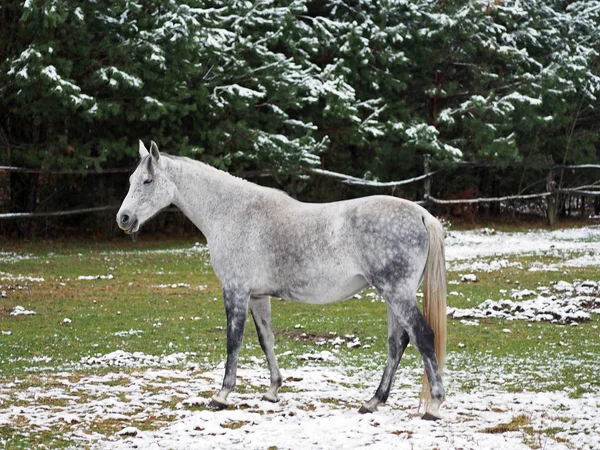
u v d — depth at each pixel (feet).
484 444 18.26
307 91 71.67
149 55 60.85
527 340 31.73
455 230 73.77
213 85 67.46
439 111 82.94
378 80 76.18
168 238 70.69
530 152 85.40
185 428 19.99
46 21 54.65
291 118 75.46
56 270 51.01
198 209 23.30
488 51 80.79
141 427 20.34
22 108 59.47
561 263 52.39
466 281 46.19
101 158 62.13
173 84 63.21
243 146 67.51
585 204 94.17
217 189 23.25
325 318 36.73
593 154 86.69
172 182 23.26
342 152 78.59
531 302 39.40
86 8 60.59
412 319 20.31
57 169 61.98
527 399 22.66
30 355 29.50
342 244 21.09
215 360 28.78
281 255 21.94
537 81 80.43
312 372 26.73
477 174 85.30
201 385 24.95
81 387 24.52
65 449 18.39
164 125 65.67
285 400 23.06
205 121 67.82
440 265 20.47
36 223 70.23
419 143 73.77
